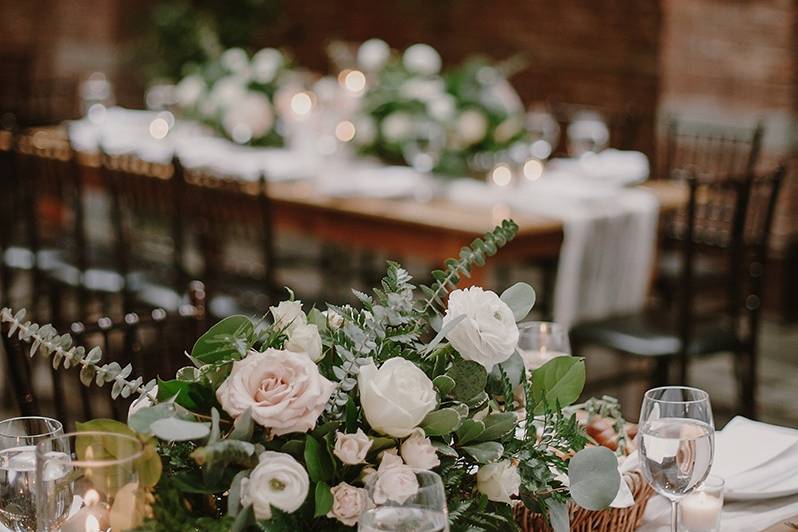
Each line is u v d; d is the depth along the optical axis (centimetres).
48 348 139
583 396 466
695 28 621
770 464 185
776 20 591
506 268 632
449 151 457
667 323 406
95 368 139
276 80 516
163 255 508
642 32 689
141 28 901
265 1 866
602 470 141
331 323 143
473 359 138
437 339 138
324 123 506
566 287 408
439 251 403
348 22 848
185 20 854
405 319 139
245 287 440
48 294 476
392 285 143
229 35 859
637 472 162
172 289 452
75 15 919
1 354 489
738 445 191
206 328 229
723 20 610
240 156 493
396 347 140
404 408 127
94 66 918
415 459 129
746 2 600
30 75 800
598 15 711
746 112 608
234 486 124
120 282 459
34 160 464
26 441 155
